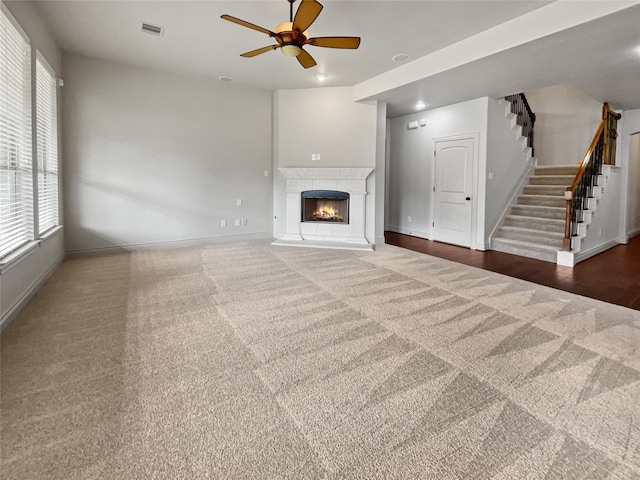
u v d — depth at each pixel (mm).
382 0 3342
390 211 8336
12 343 2518
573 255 5000
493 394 1996
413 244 6652
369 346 2555
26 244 3365
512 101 6766
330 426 1728
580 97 7676
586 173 5613
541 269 4863
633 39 3543
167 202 5820
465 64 4262
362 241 6289
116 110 5254
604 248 6262
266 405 1884
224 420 1762
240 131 6406
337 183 6301
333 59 4906
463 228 6496
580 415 1821
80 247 5180
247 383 2084
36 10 3605
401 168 7910
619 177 6641
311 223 6488
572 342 2648
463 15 3625
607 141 6309
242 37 4227
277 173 6727
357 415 1811
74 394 1947
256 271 4520
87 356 2357
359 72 5461
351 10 3527
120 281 4012
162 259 5090
